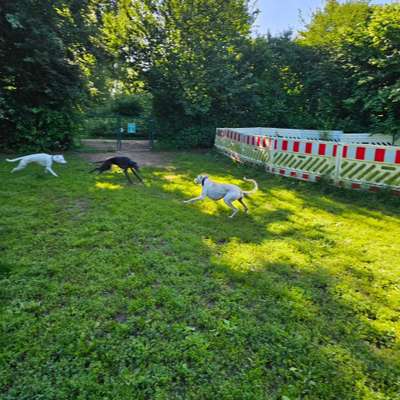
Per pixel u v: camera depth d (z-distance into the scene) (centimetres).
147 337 247
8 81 1047
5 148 1064
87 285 310
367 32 1161
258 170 894
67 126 1141
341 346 247
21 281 312
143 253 380
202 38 1366
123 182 716
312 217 538
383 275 356
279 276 347
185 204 578
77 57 1155
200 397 199
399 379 219
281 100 1477
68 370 213
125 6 1323
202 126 1416
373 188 658
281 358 232
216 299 300
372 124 1178
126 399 195
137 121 1942
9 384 202
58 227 444
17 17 910
